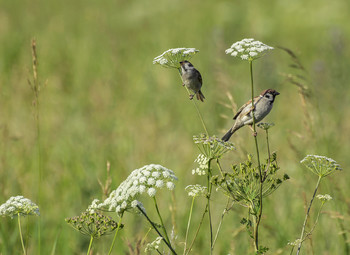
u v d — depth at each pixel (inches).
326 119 495.5
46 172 431.8
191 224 361.1
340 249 335.9
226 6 1096.8
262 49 211.8
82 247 339.9
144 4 1144.2
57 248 336.5
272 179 231.8
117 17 1096.8
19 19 1094.4
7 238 333.7
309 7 1058.1
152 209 378.6
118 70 687.7
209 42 774.5
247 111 274.2
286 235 341.4
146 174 210.8
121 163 444.1
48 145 481.7
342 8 1031.0
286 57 823.7
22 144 467.2
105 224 222.8
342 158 435.8
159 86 629.0
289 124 518.6
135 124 530.3
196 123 532.4
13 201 234.1
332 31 672.4
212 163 385.1
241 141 352.2
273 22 1005.2
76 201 390.3
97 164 437.4
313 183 381.4
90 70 732.0
